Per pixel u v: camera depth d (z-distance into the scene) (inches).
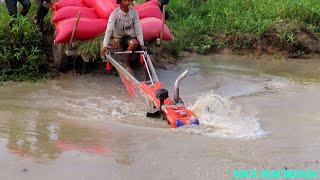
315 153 282.7
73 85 450.0
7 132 327.9
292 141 302.7
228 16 619.5
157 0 490.9
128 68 425.1
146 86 377.7
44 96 415.2
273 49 576.7
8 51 474.0
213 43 587.2
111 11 451.5
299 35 580.1
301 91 424.2
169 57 545.6
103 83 456.4
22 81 464.4
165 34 456.4
